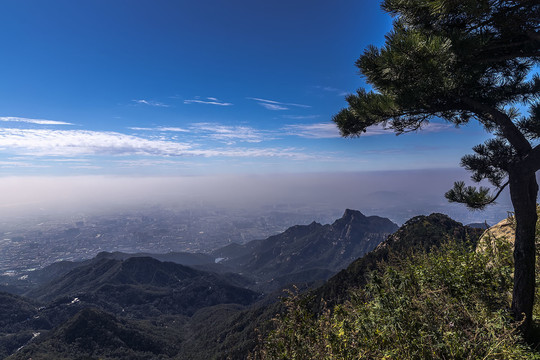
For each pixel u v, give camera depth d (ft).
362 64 17.61
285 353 12.23
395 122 20.52
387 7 16.97
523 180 14.74
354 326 12.09
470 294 13.89
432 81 15.87
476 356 9.55
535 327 14.53
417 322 11.09
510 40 15.90
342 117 21.97
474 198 16.69
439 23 16.30
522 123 17.70
